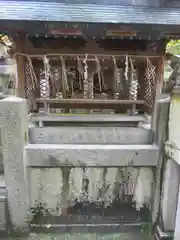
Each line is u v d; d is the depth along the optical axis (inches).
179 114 121.3
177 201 136.3
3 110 126.9
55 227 153.5
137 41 139.8
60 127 148.8
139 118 157.2
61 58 141.3
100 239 149.5
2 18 113.2
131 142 148.6
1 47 171.9
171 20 120.5
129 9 124.9
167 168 137.3
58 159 139.9
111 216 156.1
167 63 149.4
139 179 150.7
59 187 148.9
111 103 155.3
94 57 142.1
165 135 138.8
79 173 147.1
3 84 204.7
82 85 162.1
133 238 150.6
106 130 146.6
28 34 124.0
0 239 146.3
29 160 138.7
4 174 137.1
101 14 120.8
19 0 123.3
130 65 154.9
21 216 143.9
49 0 123.3
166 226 141.3
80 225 154.6
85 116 156.1
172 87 125.3
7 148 132.4
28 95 152.2
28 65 146.5
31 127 145.6
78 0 124.5
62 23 116.5
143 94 162.1
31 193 147.8
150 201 153.9
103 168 146.6
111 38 128.3
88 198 152.6
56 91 162.4
